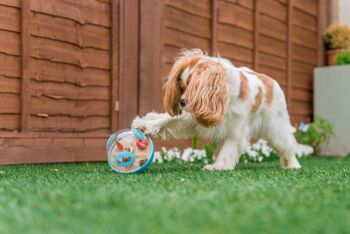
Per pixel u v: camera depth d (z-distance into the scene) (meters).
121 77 4.28
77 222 1.33
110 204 1.62
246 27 5.68
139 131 3.08
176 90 3.18
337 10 7.50
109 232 1.20
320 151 6.43
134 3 4.38
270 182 2.33
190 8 4.94
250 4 5.74
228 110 3.24
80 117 4.00
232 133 3.32
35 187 2.06
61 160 3.81
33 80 3.61
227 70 3.17
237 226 1.27
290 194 1.86
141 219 1.36
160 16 4.61
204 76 3.04
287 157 3.83
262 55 5.95
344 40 7.16
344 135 6.42
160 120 3.19
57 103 3.80
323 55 7.23
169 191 1.94
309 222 1.32
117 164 3.00
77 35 3.93
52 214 1.46
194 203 1.64
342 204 1.64
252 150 5.06
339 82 6.50
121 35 4.27
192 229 1.23
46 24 3.69
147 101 4.50
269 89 3.58
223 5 5.32
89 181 2.37
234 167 3.41
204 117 3.01
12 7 3.48
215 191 1.94
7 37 3.46
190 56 3.25
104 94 4.20
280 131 3.69
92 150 4.06
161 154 4.40
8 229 1.26
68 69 3.87
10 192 1.92
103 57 4.17
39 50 3.64
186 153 4.49
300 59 6.72
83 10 3.97
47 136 3.71
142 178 2.54
